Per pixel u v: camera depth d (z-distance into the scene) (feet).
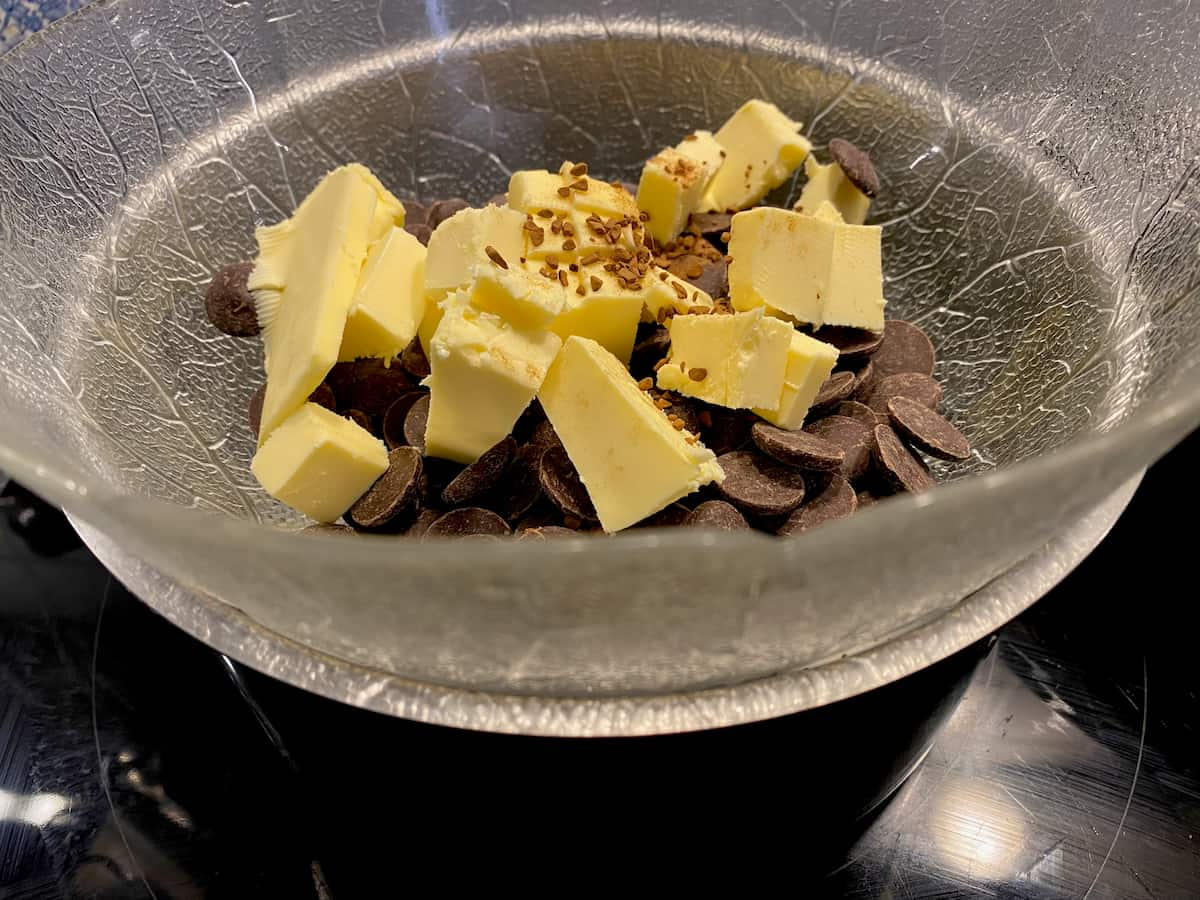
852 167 0.67
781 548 0.29
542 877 0.49
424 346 0.62
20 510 0.71
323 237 0.59
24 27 0.74
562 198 0.60
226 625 0.43
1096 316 0.55
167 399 0.58
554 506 0.55
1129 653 0.62
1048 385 0.57
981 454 0.59
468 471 0.54
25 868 0.53
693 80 0.78
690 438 0.51
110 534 0.39
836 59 0.74
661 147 0.82
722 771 0.42
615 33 0.76
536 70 0.77
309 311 0.56
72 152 0.58
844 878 0.53
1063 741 0.58
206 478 0.56
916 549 0.33
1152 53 0.56
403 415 0.60
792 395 0.55
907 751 0.49
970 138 0.68
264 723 0.54
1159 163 0.55
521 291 0.50
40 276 0.53
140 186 0.62
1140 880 0.53
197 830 0.54
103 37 0.61
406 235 0.59
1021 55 0.65
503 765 0.41
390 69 0.73
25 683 0.61
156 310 0.61
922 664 0.41
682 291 0.61
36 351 0.49
